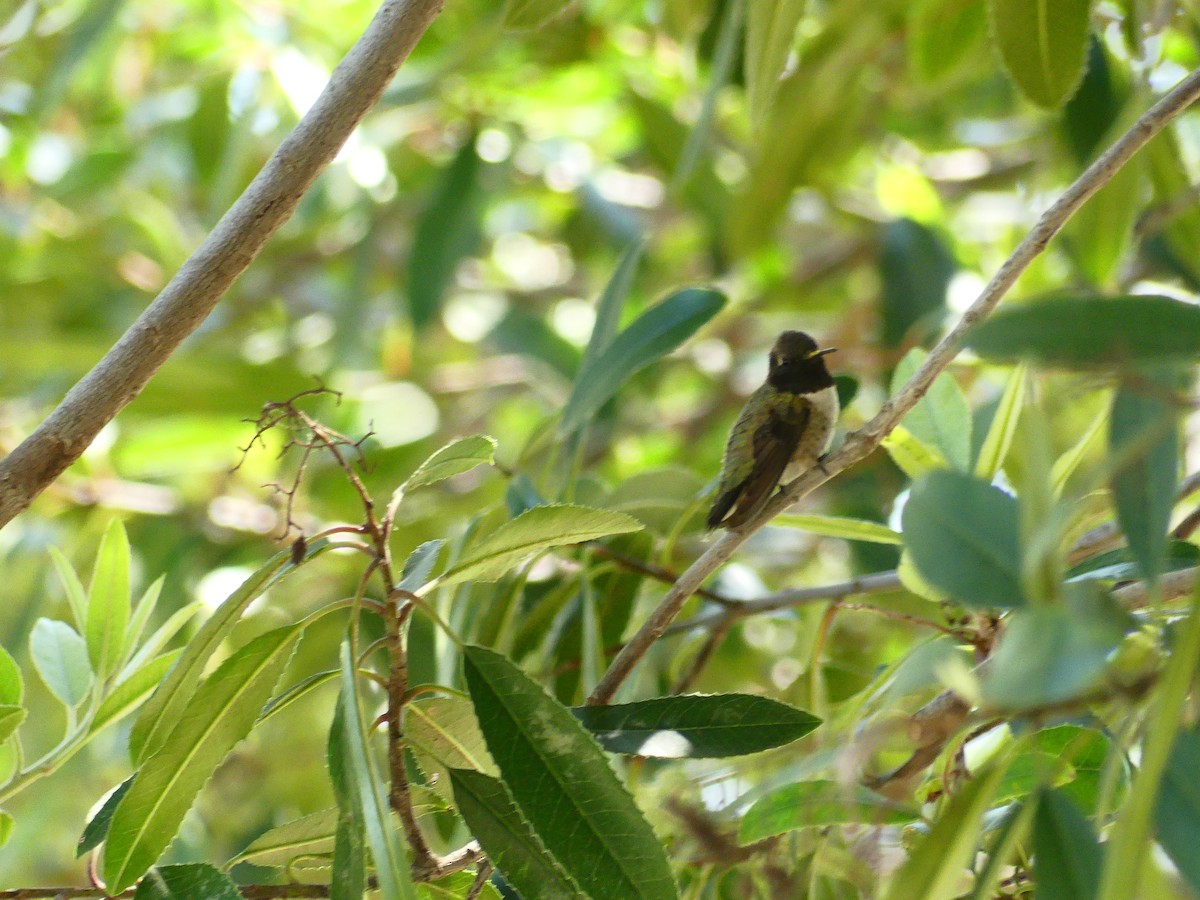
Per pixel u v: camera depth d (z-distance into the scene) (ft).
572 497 19.57
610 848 10.40
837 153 31.40
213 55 39.81
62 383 34.27
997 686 6.97
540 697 10.78
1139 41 20.84
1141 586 12.57
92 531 29.30
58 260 38.42
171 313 11.55
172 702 11.48
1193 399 8.13
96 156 39.50
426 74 33.78
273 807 30.91
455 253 34.30
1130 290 28.27
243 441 31.27
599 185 41.88
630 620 19.71
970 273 34.37
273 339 40.57
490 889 12.51
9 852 30.86
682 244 43.78
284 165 11.75
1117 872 7.64
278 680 11.50
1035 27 15.89
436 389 39.40
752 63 15.90
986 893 9.13
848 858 12.47
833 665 21.71
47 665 14.03
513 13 15.71
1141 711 9.12
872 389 33.96
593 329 20.67
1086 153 23.11
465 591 17.26
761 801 12.27
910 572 14.35
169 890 11.28
